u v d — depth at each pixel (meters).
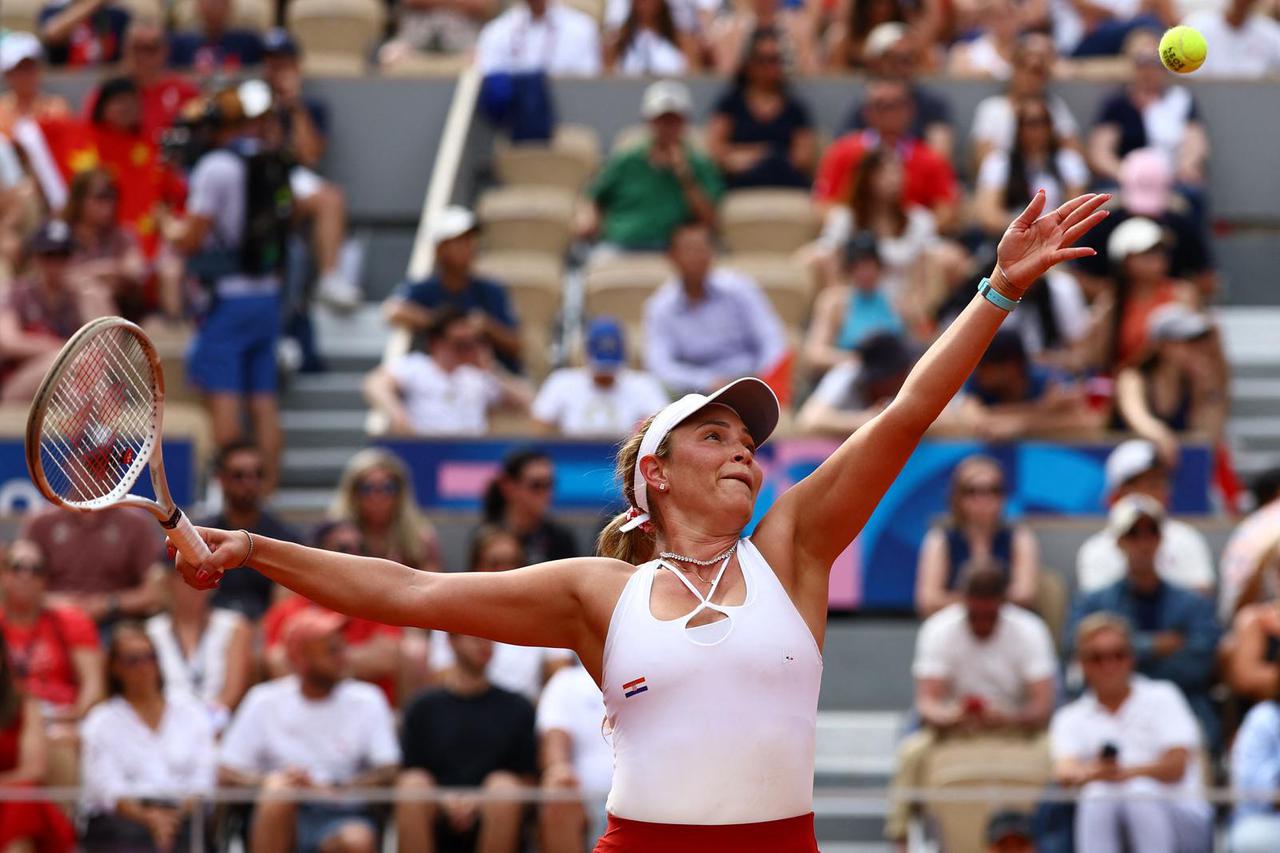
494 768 23.81
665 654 10.35
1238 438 37.53
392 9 52.41
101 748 23.86
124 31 46.38
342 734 24.08
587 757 23.95
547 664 26.14
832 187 39.69
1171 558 28.73
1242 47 45.69
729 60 45.44
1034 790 22.98
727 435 10.80
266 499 33.12
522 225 39.72
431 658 26.50
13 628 25.83
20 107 39.75
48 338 33.75
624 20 45.41
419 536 28.47
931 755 25.44
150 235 39.41
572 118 43.97
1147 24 45.47
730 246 39.72
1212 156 43.78
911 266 36.00
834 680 30.08
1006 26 45.78
